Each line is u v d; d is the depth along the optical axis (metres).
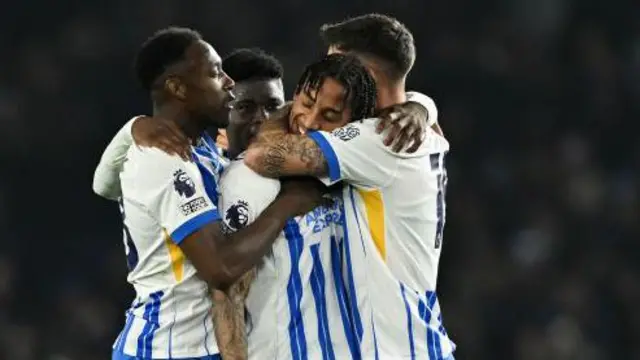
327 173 17.98
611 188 54.91
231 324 17.81
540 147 55.69
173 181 17.88
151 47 18.55
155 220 18.03
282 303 18.00
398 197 18.42
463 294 49.06
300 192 18.12
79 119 53.41
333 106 18.06
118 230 51.50
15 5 56.12
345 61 18.17
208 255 17.69
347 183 18.41
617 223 53.09
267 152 18.06
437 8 58.91
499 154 55.44
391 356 18.28
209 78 18.50
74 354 47.12
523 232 52.03
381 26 18.69
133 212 18.14
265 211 17.95
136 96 54.19
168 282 18.25
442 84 57.19
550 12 60.06
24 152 52.56
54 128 53.19
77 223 51.81
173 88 18.48
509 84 57.50
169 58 18.45
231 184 18.22
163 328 18.20
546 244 51.53
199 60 18.47
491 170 54.56
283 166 17.97
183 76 18.42
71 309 48.47
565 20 60.19
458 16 58.97
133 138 18.12
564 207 53.25
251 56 19.83
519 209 52.94
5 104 53.88
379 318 18.30
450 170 54.31
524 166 54.78
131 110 54.00
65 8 56.44
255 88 19.75
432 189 18.80
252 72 19.78
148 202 17.91
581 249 51.91
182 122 18.59
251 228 17.78
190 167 18.03
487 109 56.84
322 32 19.19
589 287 50.28
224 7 56.69
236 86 19.75
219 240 17.77
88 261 50.69
